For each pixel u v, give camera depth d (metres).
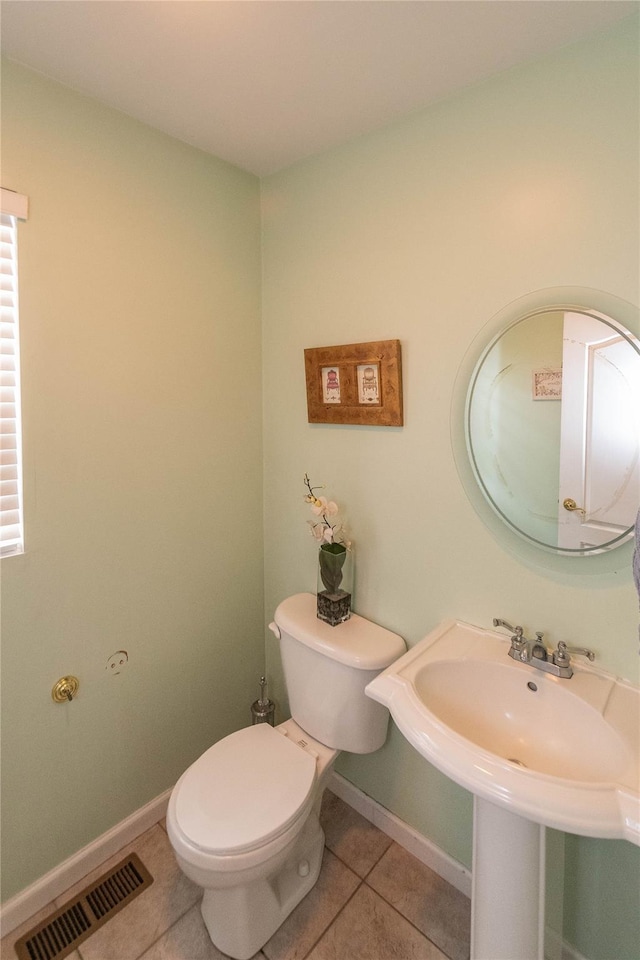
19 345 1.18
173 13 0.96
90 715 1.43
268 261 1.76
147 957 1.25
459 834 1.44
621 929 1.13
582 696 1.06
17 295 1.17
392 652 1.41
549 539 1.17
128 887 1.42
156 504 1.53
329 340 1.59
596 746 1.00
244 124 1.39
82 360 1.30
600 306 1.06
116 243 1.35
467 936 1.31
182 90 1.23
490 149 1.18
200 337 1.60
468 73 1.16
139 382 1.44
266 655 1.99
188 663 1.69
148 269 1.43
